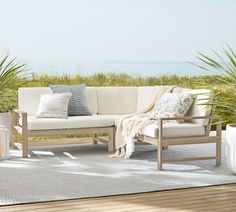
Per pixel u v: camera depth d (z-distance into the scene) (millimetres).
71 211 6602
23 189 7348
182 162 8914
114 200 6969
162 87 9984
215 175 8078
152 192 7285
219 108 11578
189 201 6934
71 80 11805
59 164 8688
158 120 8344
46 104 9594
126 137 9109
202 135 8703
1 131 8977
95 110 10273
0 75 9906
